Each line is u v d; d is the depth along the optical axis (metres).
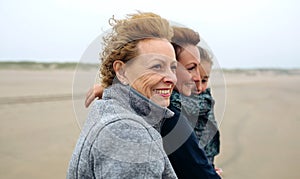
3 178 5.58
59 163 6.37
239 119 11.41
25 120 9.40
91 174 1.14
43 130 8.41
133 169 1.06
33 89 15.52
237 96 18.14
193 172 1.45
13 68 26.02
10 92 14.39
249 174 6.22
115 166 1.06
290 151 7.75
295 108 14.43
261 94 19.78
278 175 6.25
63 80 19.77
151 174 1.08
